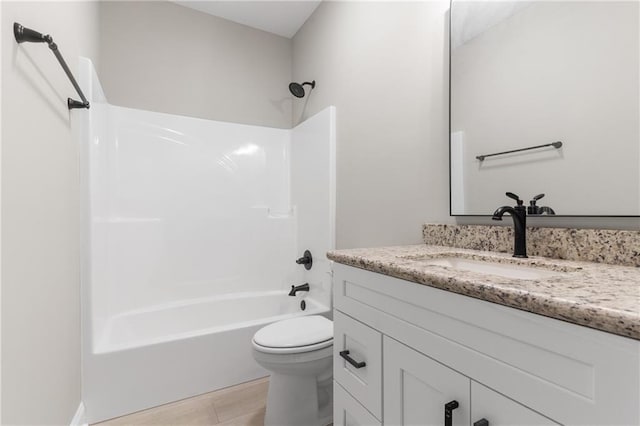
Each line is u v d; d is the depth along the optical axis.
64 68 1.09
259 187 2.71
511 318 0.56
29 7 0.94
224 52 2.62
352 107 1.98
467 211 1.25
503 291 0.56
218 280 2.51
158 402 1.66
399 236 1.60
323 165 2.23
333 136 2.14
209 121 2.53
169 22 2.41
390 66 1.66
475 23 1.22
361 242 1.87
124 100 2.25
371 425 0.92
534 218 1.05
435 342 0.71
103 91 2.15
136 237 2.24
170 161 2.38
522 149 1.06
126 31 2.27
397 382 0.82
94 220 1.65
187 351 1.74
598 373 0.45
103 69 2.18
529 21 1.05
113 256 2.15
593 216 0.89
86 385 1.53
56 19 1.18
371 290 0.94
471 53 1.23
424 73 1.46
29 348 0.92
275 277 2.70
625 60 0.83
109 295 2.08
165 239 2.34
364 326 0.96
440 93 1.38
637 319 0.40
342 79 2.08
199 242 2.45
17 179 0.85
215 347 1.81
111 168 2.17
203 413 1.60
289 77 2.89
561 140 0.96
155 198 2.32
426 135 1.44
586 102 0.90
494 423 0.58
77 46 1.52
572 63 0.93
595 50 0.88
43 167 1.04
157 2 2.38
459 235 1.26
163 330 2.22
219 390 1.81
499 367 0.58
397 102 1.61
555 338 0.50
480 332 0.61
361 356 0.98
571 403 0.48
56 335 1.16
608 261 0.85
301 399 1.45
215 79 2.58
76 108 1.45
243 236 2.61
